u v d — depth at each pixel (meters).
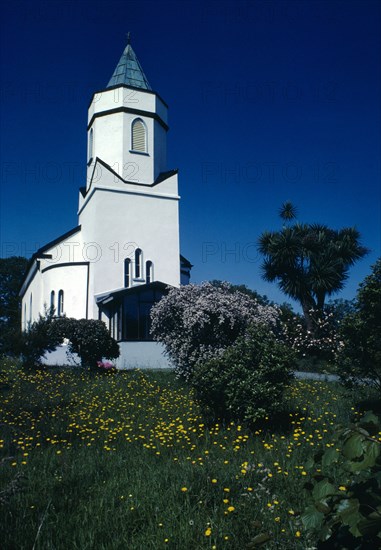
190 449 8.35
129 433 9.72
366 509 2.59
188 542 4.39
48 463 7.25
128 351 25.08
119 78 33.16
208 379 10.22
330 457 2.90
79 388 15.77
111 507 5.25
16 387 15.41
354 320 10.39
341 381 10.98
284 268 28.94
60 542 4.43
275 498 5.35
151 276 29.84
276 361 10.21
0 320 20.16
